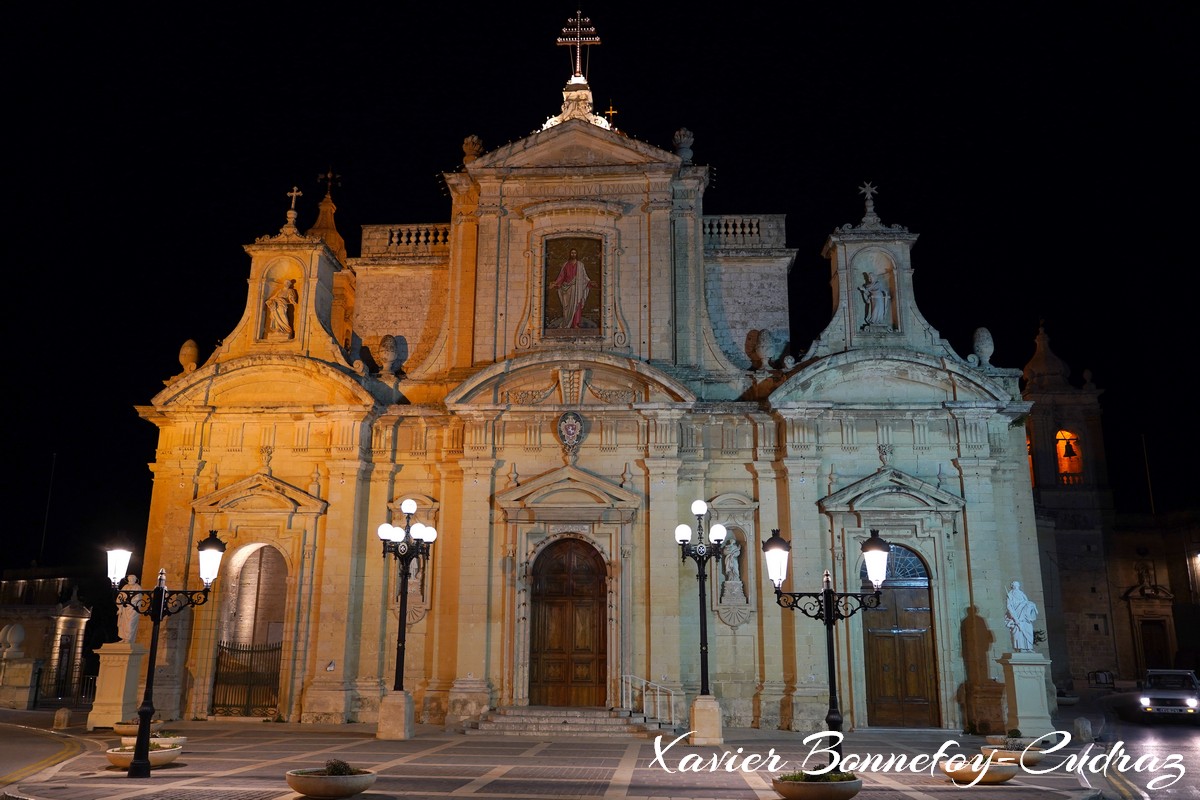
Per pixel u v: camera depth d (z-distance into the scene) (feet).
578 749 86.17
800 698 103.30
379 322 125.39
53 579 181.06
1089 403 186.09
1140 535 182.91
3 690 123.03
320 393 115.14
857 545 107.96
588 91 128.57
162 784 63.57
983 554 107.04
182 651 110.22
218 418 115.44
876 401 111.34
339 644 107.76
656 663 104.01
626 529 108.06
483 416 110.93
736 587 107.65
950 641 105.19
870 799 61.36
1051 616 163.32
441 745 87.97
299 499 111.75
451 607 108.68
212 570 70.74
